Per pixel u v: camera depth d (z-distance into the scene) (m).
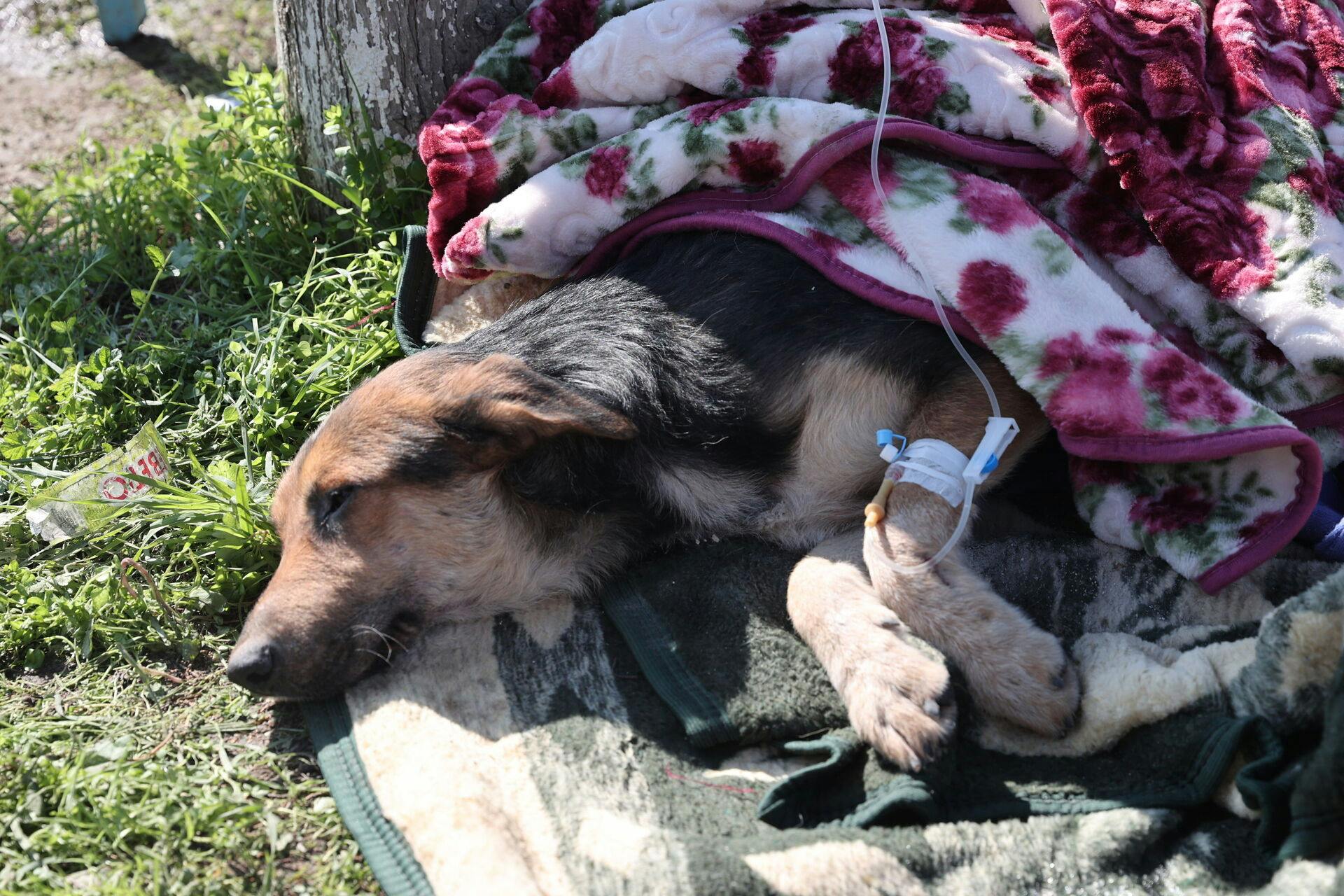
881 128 0.93
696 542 0.96
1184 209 0.94
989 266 0.91
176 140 1.34
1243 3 1.03
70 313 1.16
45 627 0.95
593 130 1.01
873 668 0.85
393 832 0.82
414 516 0.91
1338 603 0.80
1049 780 0.84
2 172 1.35
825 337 0.93
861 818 0.82
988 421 0.92
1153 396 0.90
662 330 0.94
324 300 1.14
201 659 0.95
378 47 1.14
